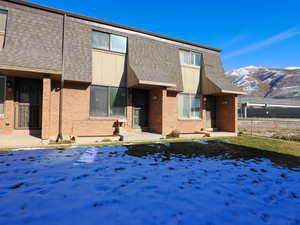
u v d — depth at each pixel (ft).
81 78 32.65
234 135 47.42
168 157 24.47
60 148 27.25
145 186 15.30
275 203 12.89
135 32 40.81
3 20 29.73
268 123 51.47
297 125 46.14
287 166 21.04
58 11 33.12
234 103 48.37
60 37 32.65
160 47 43.24
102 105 37.60
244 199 13.42
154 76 37.65
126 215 11.27
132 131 41.11
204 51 50.31
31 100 32.65
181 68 47.06
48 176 16.76
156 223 10.59
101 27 37.11
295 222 10.85
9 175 16.71
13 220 10.47
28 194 13.39
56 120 33.06
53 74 29.53
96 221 10.61
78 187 14.78
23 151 24.88
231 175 18.06
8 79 30.60
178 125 45.57
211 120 52.01
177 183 16.03
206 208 12.21
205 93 48.67
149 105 43.80
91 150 26.89
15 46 28.17
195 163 21.97
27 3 30.63
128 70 39.29
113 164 20.79
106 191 14.24
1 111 30.32
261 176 17.83
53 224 10.23
